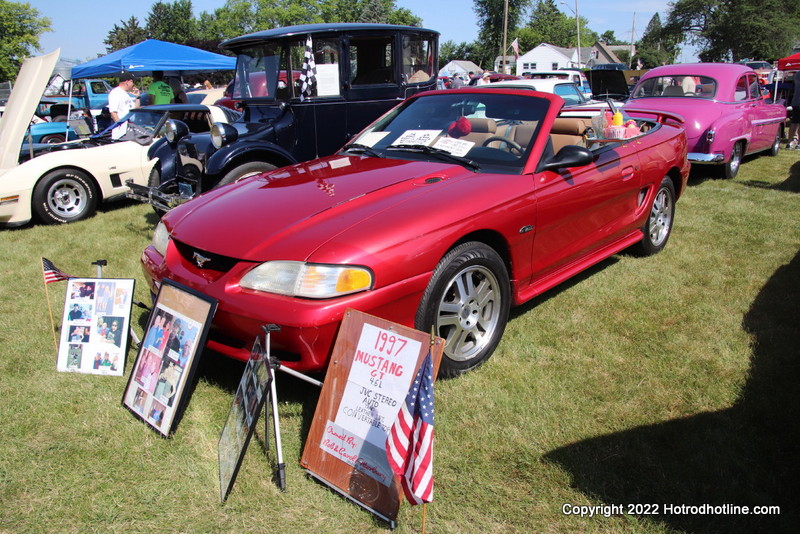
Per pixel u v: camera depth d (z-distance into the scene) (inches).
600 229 158.7
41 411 111.7
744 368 123.1
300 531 82.5
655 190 181.6
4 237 242.1
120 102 406.3
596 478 91.4
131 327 138.8
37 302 166.4
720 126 307.3
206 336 101.5
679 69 350.0
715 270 181.2
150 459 97.9
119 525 83.7
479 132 145.3
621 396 114.0
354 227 106.0
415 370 83.6
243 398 96.3
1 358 132.6
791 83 601.0
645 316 149.6
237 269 105.9
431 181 126.0
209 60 558.9
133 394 112.0
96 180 273.4
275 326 94.7
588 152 134.0
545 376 121.6
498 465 95.0
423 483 74.9
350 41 235.1
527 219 129.0
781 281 170.1
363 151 153.8
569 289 168.6
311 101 229.8
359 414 89.3
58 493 90.0
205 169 208.2
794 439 99.5
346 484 89.0
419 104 165.6
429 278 109.0
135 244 226.1
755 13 2100.1
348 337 92.5
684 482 90.2
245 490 90.2
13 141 268.2
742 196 280.7
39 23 1978.3
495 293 125.3
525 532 81.7
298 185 129.2
